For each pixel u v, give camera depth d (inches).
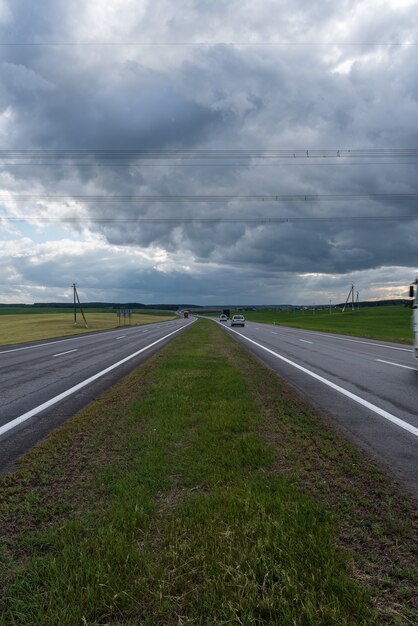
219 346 929.5
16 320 3644.2
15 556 130.8
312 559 120.7
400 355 801.6
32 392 433.1
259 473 191.0
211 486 177.0
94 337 1488.7
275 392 394.3
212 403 335.6
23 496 174.7
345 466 204.5
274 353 832.3
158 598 107.5
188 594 109.0
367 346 1025.5
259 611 102.5
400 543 135.3
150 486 177.8
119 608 105.8
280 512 148.1
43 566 121.6
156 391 394.6
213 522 141.9
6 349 1004.6
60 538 136.2
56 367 637.9
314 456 218.2
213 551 124.7
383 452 234.4
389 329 2145.7
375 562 124.5
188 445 233.3
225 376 475.2
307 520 143.0
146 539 135.4
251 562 118.4
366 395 403.5
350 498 168.6
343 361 695.7
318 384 466.6
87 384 479.5
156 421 285.0
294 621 97.0
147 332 1820.9
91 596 107.9
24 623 102.9
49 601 107.6
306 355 794.8
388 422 302.4
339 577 112.8
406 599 108.8
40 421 313.7
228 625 99.0
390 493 175.2
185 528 138.9
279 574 113.9
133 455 220.7
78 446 239.9
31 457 223.6
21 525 150.5
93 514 153.9
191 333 1515.7
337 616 99.9
